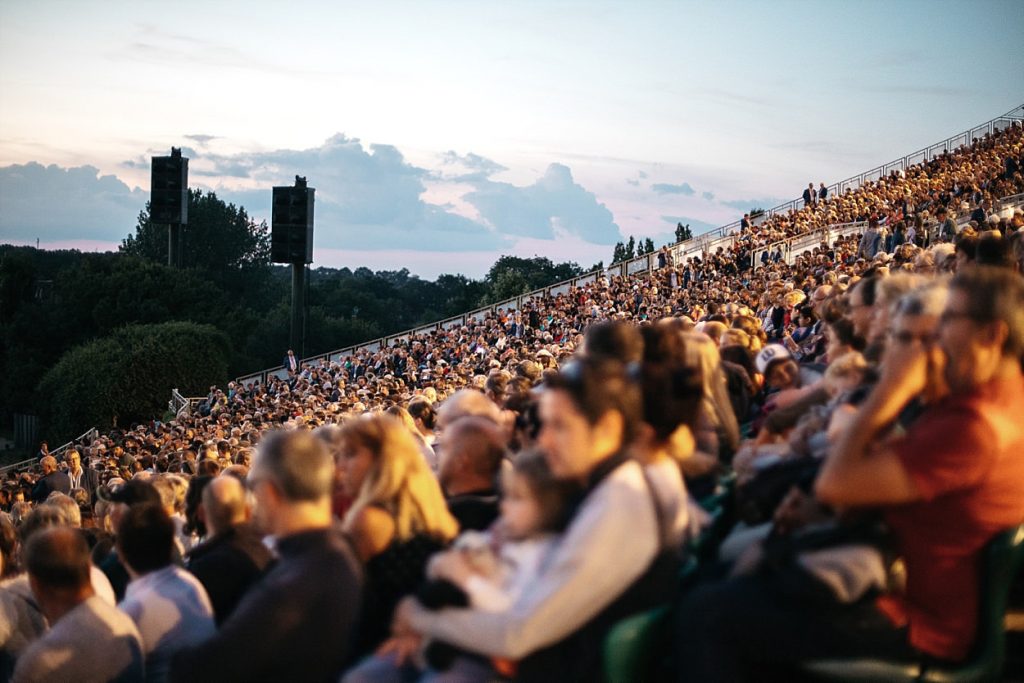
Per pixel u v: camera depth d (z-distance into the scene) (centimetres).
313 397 2723
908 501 315
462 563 336
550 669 328
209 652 352
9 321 7081
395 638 378
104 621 464
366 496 407
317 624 354
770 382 653
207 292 7219
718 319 957
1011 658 385
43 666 455
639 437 350
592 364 332
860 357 473
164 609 463
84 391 5597
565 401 326
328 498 377
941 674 329
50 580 466
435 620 329
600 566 312
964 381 324
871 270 1032
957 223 3362
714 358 510
